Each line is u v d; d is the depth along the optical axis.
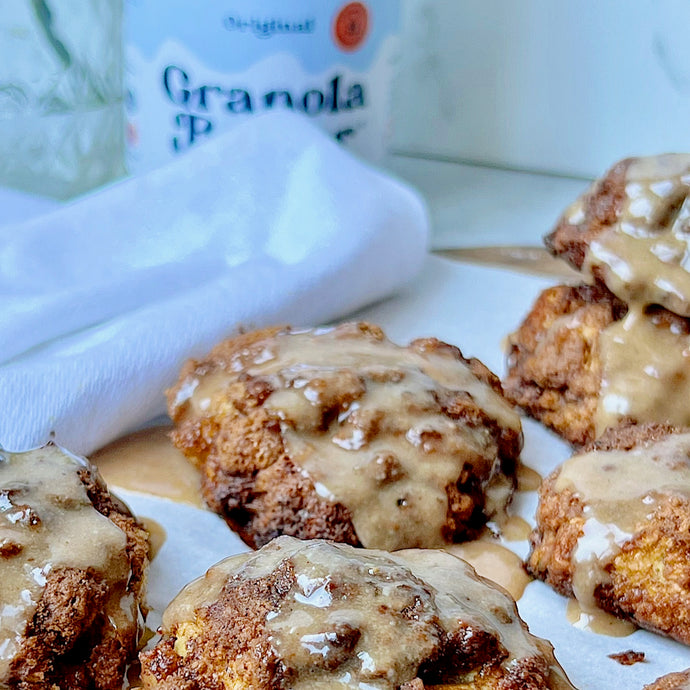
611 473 0.32
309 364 0.33
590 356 0.34
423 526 0.32
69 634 0.29
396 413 0.32
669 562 0.30
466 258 0.42
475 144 0.50
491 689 0.26
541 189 0.48
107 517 0.30
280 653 0.25
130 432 0.35
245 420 0.32
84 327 0.36
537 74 0.48
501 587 0.30
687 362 0.33
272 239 0.39
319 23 0.41
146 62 0.42
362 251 0.38
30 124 0.46
